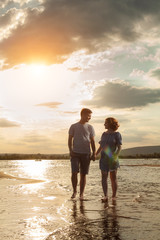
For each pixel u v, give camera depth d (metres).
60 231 2.99
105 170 5.57
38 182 8.53
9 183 8.20
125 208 4.42
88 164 5.96
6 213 3.93
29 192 6.25
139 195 5.85
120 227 3.19
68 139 6.10
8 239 2.69
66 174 12.60
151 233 2.95
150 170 15.18
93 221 3.49
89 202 5.02
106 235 2.86
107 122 5.93
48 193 6.13
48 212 4.02
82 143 5.95
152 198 5.45
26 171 15.12
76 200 5.23
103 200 5.13
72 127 6.09
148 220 3.57
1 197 5.48
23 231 2.98
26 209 4.23
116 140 5.81
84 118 6.08
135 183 8.33
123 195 5.89
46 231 2.99
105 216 3.79
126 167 18.83
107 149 5.71
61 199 5.32
